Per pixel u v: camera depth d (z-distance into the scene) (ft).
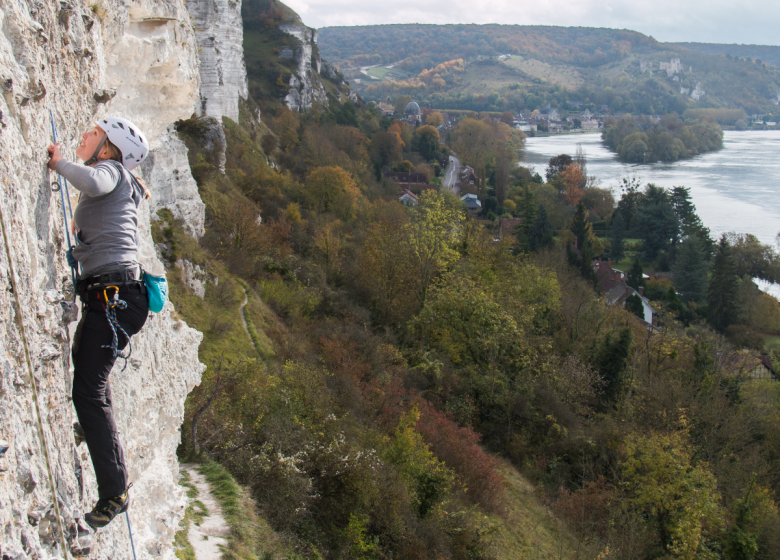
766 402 135.03
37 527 12.89
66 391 15.47
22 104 13.71
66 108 17.03
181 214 106.01
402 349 125.70
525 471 104.01
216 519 46.70
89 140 15.38
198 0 207.51
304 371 74.79
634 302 234.58
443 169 494.59
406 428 74.59
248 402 63.82
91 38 19.25
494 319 126.93
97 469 14.52
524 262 167.73
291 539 50.57
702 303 280.92
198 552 41.24
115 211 14.61
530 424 113.50
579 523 88.74
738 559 82.58
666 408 113.80
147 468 29.63
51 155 14.96
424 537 65.10
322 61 490.49
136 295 14.69
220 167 171.94
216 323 93.66
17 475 12.32
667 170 625.41
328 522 58.85
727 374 137.49
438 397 111.55
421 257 144.56
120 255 14.51
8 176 12.87
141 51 27.76
